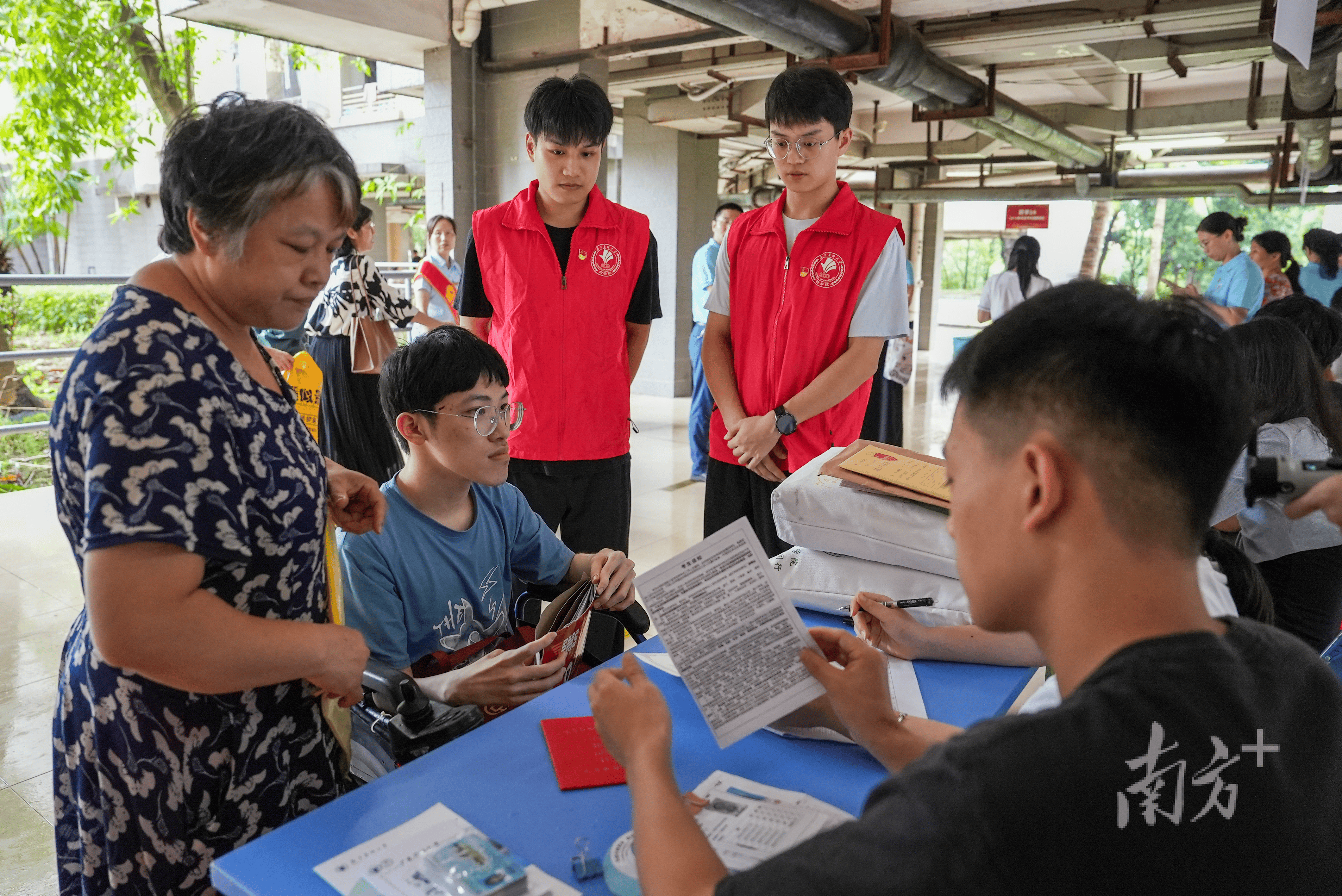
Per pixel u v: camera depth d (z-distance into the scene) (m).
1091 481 0.63
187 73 7.81
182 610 0.96
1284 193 10.35
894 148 10.31
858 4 5.08
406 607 1.65
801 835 0.97
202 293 1.07
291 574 1.12
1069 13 5.18
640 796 0.80
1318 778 0.65
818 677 1.05
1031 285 7.06
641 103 8.23
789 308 2.30
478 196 6.02
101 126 7.54
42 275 4.16
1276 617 1.72
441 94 5.79
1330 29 4.36
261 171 0.95
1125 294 0.67
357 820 1.01
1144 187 10.85
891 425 5.03
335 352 3.94
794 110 2.16
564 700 1.32
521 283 2.39
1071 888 0.56
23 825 2.09
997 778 0.56
